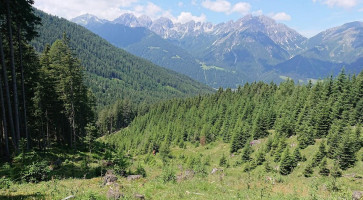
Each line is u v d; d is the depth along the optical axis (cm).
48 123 3888
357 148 3838
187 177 1809
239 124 7681
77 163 2564
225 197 1303
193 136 8856
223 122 8675
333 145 3956
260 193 1434
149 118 12850
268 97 9906
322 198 1365
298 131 5675
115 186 1318
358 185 2033
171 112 12094
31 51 2922
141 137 9688
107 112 11712
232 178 1972
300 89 8781
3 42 2350
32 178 1383
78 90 4012
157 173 2175
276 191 1572
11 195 1048
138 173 1944
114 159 1945
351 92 6050
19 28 2230
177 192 1318
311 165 3519
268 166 3831
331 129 4919
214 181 1748
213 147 7562
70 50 3622
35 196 1053
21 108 2948
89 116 5403
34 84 3072
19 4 1972
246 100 10106
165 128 10281
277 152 4700
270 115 7300
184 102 13688
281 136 5709
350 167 3278
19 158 1488
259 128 6619
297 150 4175
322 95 6894
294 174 3547
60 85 3488
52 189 1205
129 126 13000
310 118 5594
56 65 3506
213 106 11156
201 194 1326
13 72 2059
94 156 3409
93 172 1977
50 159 2411
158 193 1281
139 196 1143
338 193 1482
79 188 1257
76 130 4878
